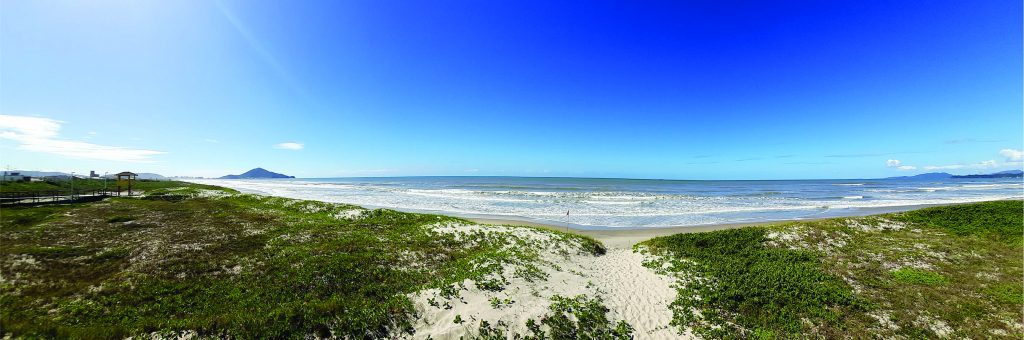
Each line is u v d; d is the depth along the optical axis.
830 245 24.41
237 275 16.50
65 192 48.94
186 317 12.44
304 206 40.94
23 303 12.49
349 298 14.45
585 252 24.33
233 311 12.90
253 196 49.88
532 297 14.57
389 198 69.56
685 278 17.97
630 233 33.94
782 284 16.55
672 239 26.86
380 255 20.16
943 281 16.56
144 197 49.00
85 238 22.56
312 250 20.69
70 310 12.22
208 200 47.22
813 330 12.66
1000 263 18.77
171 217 32.28
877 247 23.17
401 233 27.48
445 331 11.59
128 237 23.25
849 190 107.81
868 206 57.69
